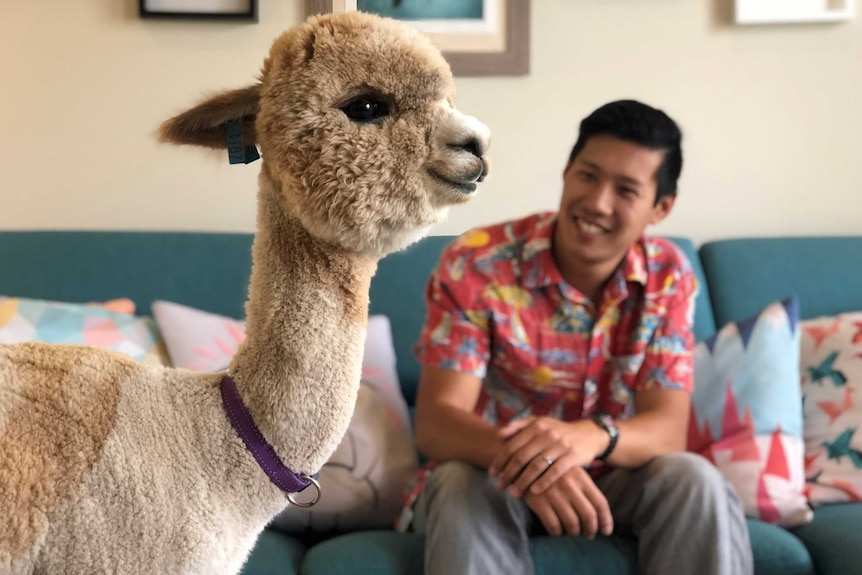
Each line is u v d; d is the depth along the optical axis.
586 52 1.74
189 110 0.58
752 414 1.30
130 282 1.48
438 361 1.22
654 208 1.25
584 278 1.25
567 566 1.02
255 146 0.60
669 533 1.01
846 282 1.61
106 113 1.60
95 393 0.54
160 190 1.64
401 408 1.39
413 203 0.53
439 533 1.00
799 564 1.06
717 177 1.80
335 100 0.52
